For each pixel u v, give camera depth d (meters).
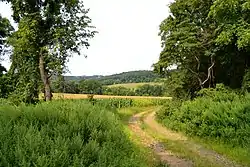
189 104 27.20
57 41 32.72
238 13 26.77
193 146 17.97
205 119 21.28
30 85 36.34
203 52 35.38
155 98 78.19
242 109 18.75
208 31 34.62
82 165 7.23
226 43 26.80
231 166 12.66
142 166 10.55
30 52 34.78
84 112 12.97
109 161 8.38
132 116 43.69
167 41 36.94
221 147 16.61
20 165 6.58
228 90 29.64
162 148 17.33
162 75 40.62
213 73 36.41
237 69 32.66
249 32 24.50
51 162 7.02
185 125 24.38
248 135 16.34
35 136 7.89
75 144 8.38
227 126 18.56
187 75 38.59
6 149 7.12
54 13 33.25
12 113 10.80
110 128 12.20
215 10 26.62
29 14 32.53
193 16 36.06
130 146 12.45
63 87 35.69
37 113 10.95
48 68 34.03
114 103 64.56
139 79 128.88
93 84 92.12
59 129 9.37
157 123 33.44
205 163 13.14
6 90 39.72
